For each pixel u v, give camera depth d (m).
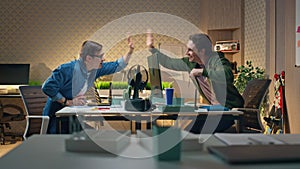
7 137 6.24
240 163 0.87
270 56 4.89
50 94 3.26
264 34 5.07
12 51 6.39
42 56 6.41
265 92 3.60
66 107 3.24
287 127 4.39
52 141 1.16
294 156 0.90
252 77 5.12
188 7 6.53
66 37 6.42
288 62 4.33
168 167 0.86
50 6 6.41
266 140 1.13
